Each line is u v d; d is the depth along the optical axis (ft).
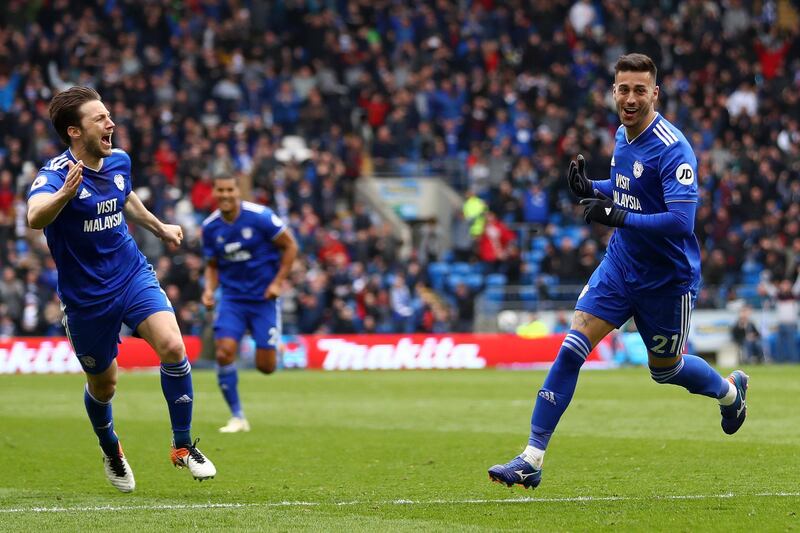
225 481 98.68
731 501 85.10
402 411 164.66
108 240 86.63
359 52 355.77
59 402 178.40
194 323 263.90
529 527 75.41
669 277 86.12
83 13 334.03
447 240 341.82
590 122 353.72
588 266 302.45
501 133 343.46
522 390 203.82
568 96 356.38
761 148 357.82
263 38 352.69
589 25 372.58
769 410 158.71
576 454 114.11
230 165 299.58
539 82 359.87
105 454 91.25
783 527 74.95
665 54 380.78
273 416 157.99
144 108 307.58
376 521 77.87
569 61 368.48
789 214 328.70
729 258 313.53
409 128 341.21
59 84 315.78
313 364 270.46
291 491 92.53
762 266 321.93
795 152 359.25
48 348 253.65
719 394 94.27
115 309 86.79
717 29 382.83
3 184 284.61
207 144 305.32
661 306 87.10
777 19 429.38
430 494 90.38
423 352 277.23
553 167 334.85
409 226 344.28
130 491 91.91
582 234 325.42
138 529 75.10
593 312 86.94
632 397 181.78
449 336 279.28
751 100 376.27
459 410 165.68
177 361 87.56
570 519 78.38
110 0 337.31
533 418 85.15
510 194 322.96
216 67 327.47
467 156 348.59
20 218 286.05
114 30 323.78
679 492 89.86
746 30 391.04
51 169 84.74
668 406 165.78
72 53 316.81
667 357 89.97
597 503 84.99
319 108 328.90
